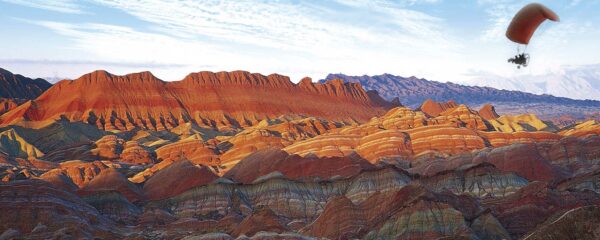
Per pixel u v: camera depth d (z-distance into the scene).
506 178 192.12
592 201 153.88
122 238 163.75
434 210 144.12
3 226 163.25
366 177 198.88
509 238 141.00
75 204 180.50
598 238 96.69
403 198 156.12
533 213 148.62
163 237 163.50
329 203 162.38
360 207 161.38
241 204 199.88
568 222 101.50
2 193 172.25
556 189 165.38
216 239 135.00
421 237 139.00
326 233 154.62
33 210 167.75
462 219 141.38
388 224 145.25
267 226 154.62
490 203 168.75
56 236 154.75
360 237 147.25
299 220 188.50
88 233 161.75
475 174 195.12
